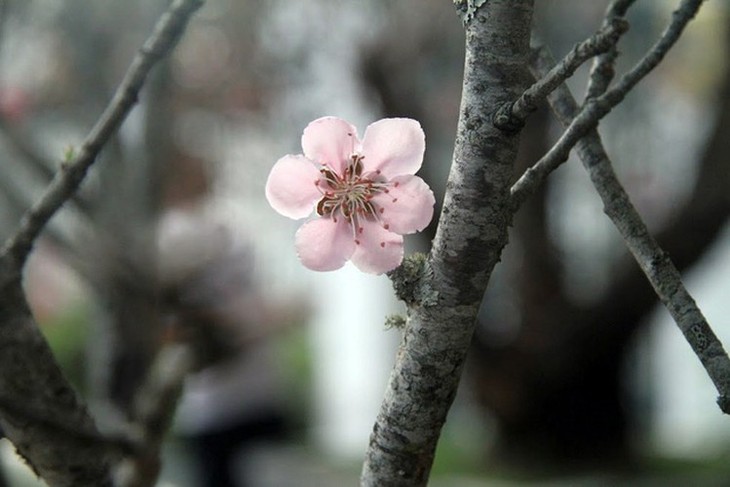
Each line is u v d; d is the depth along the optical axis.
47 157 0.99
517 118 0.52
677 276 0.55
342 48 1.67
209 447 1.50
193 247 1.12
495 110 0.52
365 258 0.55
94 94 1.04
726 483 1.78
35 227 0.58
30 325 0.58
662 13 1.64
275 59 1.58
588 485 1.78
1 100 1.05
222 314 1.20
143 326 0.87
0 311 0.57
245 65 1.51
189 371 0.71
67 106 1.13
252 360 1.48
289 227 1.51
